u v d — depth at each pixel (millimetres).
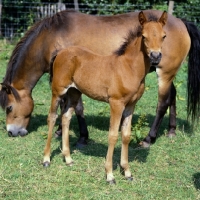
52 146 5555
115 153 5391
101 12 12367
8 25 12578
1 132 6121
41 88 8414
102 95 4578
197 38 5852
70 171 4816
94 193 4309
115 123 4453
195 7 11984
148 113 7215
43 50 5711
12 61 5879
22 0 12508
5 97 5816
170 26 5656
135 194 4367
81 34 5695
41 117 6840
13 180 4539
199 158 5344
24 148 5469
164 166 5078
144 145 5711
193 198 4309
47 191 4340
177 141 5918
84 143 5691
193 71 5844
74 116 6914
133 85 4344
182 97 8141
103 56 4578
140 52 4289
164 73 5711
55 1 13469
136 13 5902
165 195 4359
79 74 4668
